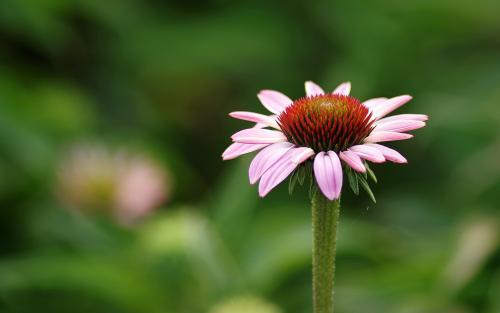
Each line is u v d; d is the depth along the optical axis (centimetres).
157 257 113
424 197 138
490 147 126
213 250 115
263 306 105
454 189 129
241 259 119
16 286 110
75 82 140
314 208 84
